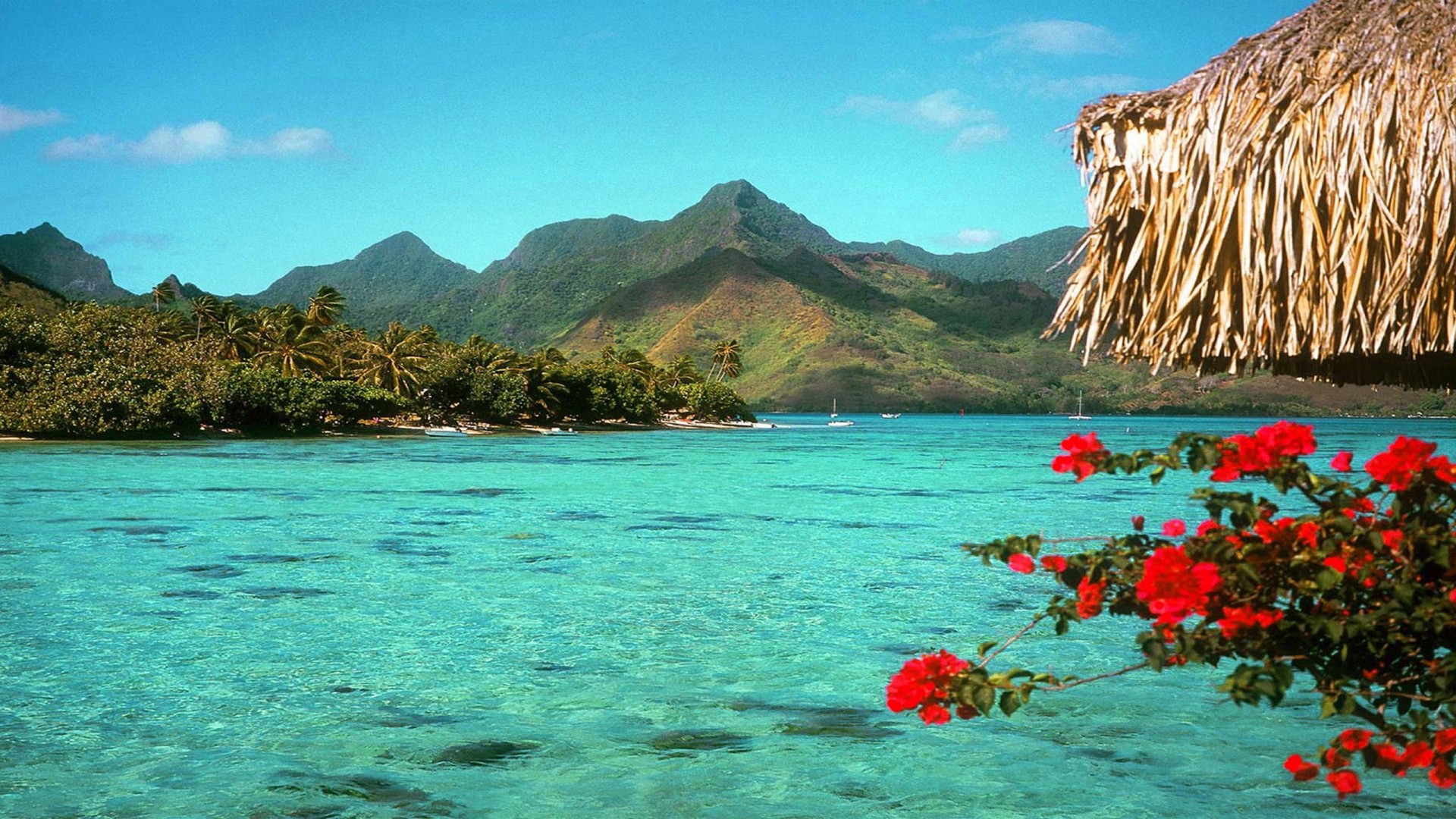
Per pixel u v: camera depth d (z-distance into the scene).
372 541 26.89
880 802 8.38
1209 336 3.95
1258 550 3.64
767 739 10.05
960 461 75.94
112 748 9.62
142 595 18.31
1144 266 4.06
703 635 15.14
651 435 138.50
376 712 10.96
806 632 15.39
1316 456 78.69
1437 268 3.65
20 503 36.50
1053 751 9.71
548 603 17.84
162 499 38.66
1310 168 3.79
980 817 7.96
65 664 13.01
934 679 4.06
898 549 26.02
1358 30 3.85
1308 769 3.82
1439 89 3.68
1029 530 31.14
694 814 8.08
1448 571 3.57
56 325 80.12
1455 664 3.52
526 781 8.83
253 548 25.23
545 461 69.94
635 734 10.24
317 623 15.91
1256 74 3.90
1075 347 4.21
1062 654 13.85
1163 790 8.61
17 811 8.02
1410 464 3.65
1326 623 3.53
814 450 93.06
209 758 9.37
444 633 15.17
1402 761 3.67
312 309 138.12
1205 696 11.59
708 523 32.38
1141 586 3.59
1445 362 4.20
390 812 8.09
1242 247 3.82
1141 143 4.08
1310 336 3.79
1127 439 124.56
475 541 27.11
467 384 120.62
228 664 13.13
